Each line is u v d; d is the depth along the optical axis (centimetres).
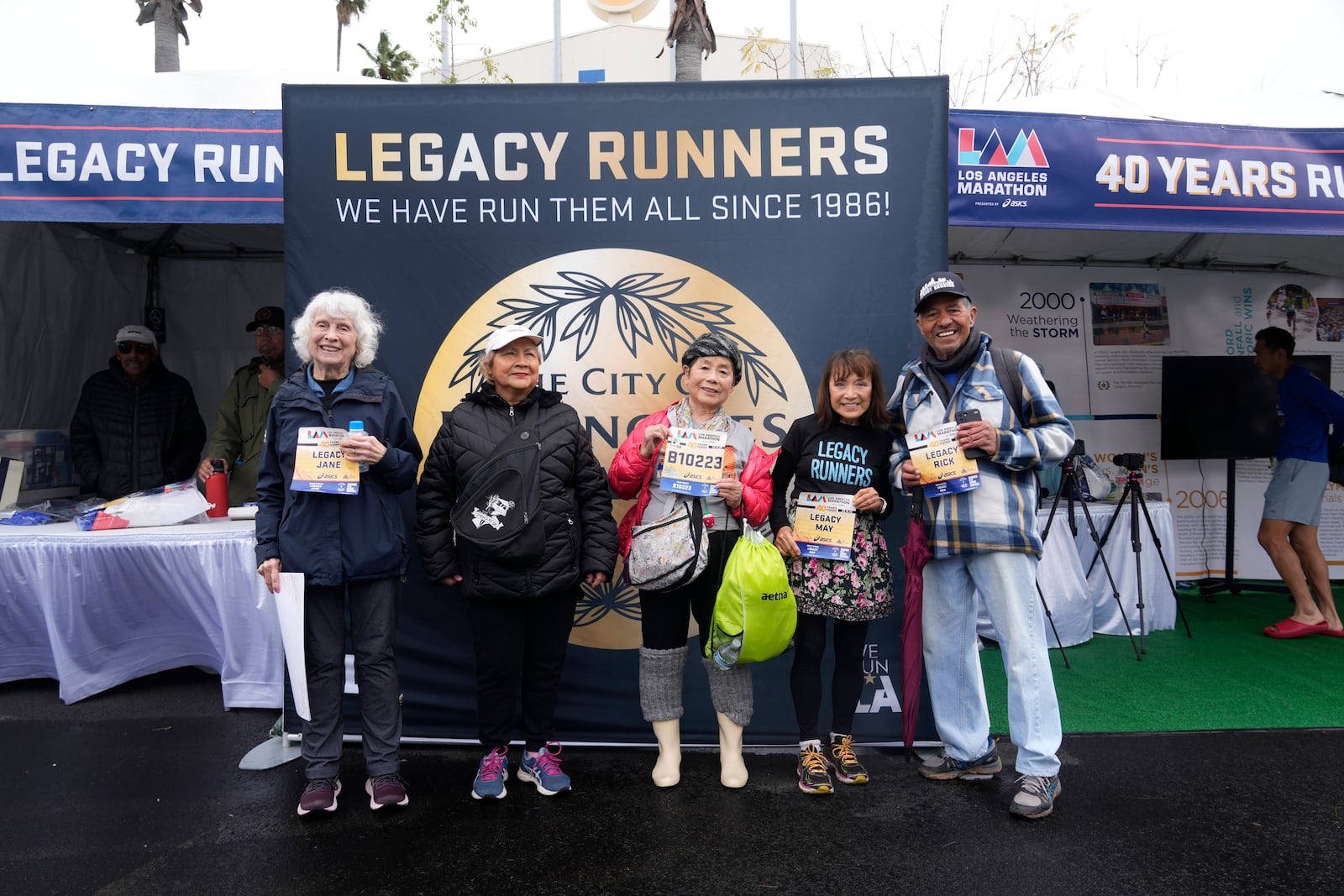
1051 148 387
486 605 256
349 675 318
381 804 256
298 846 238
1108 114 429
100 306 545
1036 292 593
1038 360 591
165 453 461
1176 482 603
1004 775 286
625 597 312
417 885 216
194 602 373
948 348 261
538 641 266
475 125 312
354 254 311
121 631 386
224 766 300
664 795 271
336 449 245
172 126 366
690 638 310
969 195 382
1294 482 472
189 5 769
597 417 314
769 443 311
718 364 266
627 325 313
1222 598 577
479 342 312
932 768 282
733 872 221
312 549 249
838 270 310
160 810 262
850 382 264
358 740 318
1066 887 212
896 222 309
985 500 254
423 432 312
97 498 447
